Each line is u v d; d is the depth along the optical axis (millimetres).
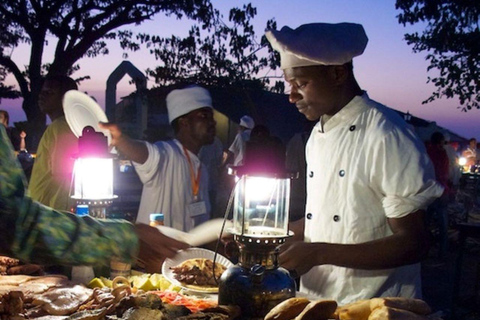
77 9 24766
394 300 1938
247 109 17516
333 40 2506
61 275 2768
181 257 2893
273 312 1938
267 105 18094
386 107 2701
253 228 2135
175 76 14258
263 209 2131
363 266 2398
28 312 2174
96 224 1692
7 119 9938
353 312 1947
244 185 2102
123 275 2689
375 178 2551
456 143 19031
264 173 2051
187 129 3871
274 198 2127
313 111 2684
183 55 14086
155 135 19688
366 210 2600
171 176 3734
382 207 2600
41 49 24969
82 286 2496
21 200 1543
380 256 2381
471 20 14469
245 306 2092
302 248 2330
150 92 17172
